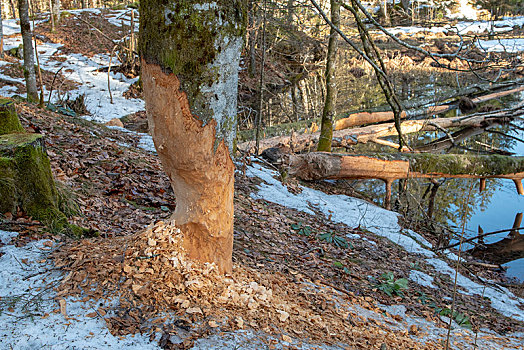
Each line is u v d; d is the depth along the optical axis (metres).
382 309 5.02
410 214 10.23
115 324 2.66
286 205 8.52
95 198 5.47
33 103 10.45
